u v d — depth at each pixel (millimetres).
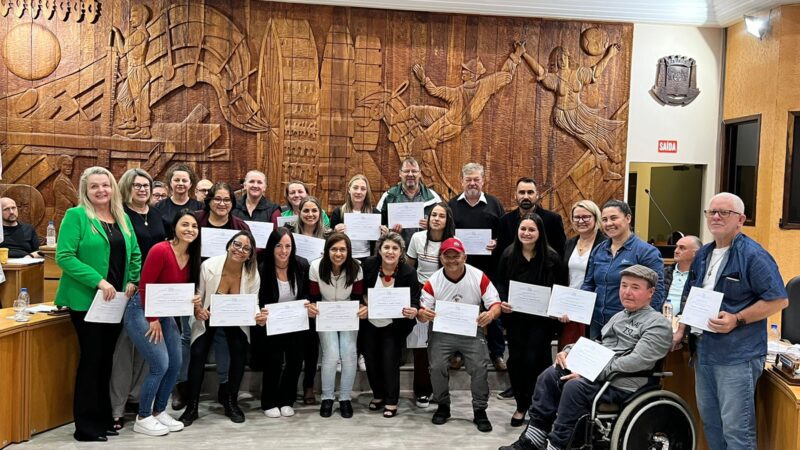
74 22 5977
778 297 3055
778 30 5793
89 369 3789
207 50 6094
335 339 4422
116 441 3828
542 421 3621
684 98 6559
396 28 6262
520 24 6375
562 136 6480
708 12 6387
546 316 4219
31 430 3811
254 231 4656
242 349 4262
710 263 3324
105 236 3742
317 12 6184
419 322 4465
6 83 5965
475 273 4332
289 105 6203
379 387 4562
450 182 6383
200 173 6152
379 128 6309
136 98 6047
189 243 3975
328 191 6270
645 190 6746
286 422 4277
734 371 3119
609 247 3977
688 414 3295
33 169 6016
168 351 3980
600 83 6484
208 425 4172
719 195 3219
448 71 6328
